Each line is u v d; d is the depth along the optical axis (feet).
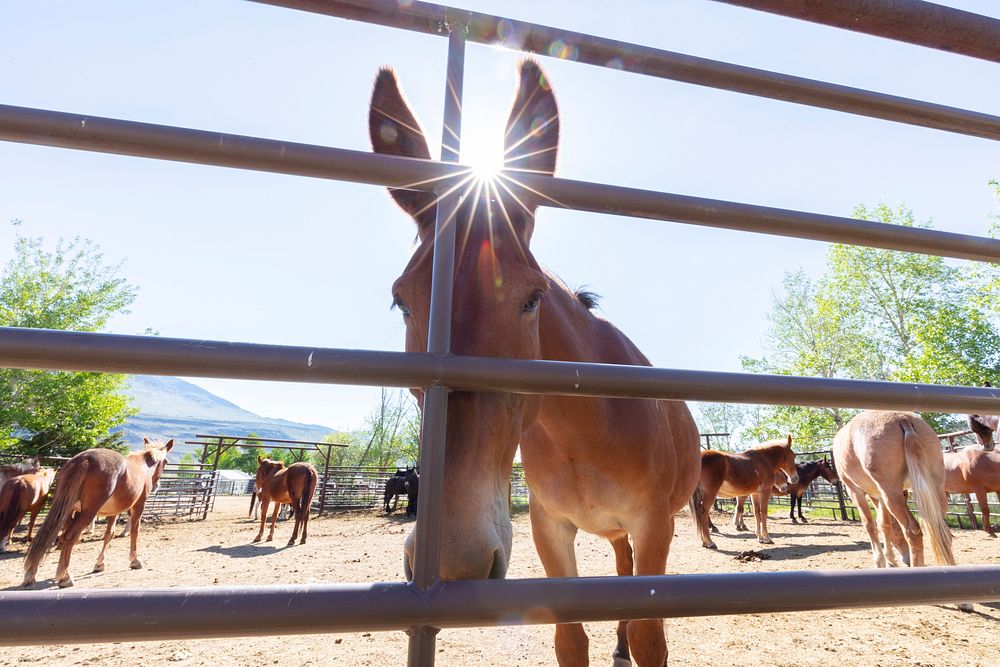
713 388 2.95
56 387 60.85
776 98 3.97
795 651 12.40
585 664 7.43
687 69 3.73
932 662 11.62
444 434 2.69
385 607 2.35
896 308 76.64
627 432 7.14
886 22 3.69
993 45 3.91
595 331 7.93
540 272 4.84
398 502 67.82
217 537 37.73
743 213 3.43
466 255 4.67
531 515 8.61
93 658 12.53
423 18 3.38
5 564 26.32
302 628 2.27
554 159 5.80
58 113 2.85
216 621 2.20
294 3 3.25
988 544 28.02
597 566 22.98
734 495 32.27
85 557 28.17
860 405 3.19
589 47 3.60
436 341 2.84
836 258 80.33
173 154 2.92
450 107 3.33
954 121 4.23
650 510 7.58
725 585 2.63
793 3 3.53
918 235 3.75
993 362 64.90
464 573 3.51
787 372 83.20
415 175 3.05
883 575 2.82
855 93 4.05
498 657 12.41
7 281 67.77
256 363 2.54
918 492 16.66
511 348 4.44
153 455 27.04
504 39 3.50
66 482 22.07
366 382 2.66
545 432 7.22
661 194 3.32
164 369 2.48
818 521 45.39
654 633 7.18
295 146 2.97
